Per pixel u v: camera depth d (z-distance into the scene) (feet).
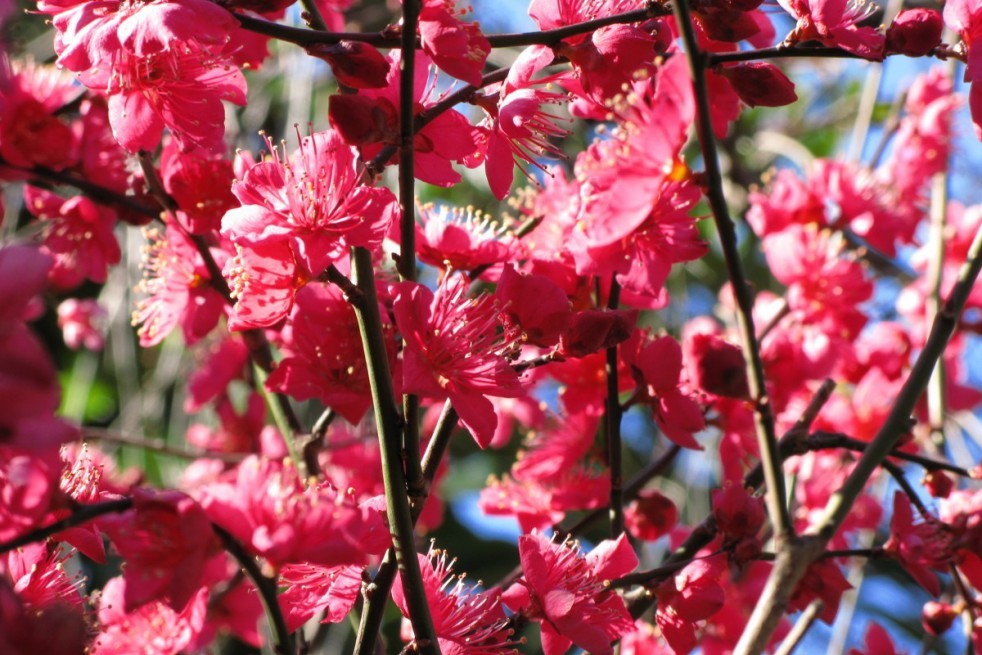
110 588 1.80
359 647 1.67
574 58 1.77
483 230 1.97
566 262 1.87
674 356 1.84
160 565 1.58
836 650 2.14
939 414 2.20
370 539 1.65
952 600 2.06
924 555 1.80
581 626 1.71
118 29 1.71
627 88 1.75
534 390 2.24
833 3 1.75
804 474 2.23
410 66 1.68
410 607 1.65
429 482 1.69
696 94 1.63
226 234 1.70
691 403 1.85
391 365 1.78
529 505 1.99
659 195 1.69
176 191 1.90
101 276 2.07
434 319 1.71
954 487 2.04
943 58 1.79
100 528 1.65
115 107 1.80
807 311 2.23
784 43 1.77
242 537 1.59
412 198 1.69
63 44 1.74
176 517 1.58
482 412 1.69
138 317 1.98
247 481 1.60
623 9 1.83
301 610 1.72
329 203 1.69
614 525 1.85
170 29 1.69
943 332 1.75
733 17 1.77
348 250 1.70
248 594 2.06
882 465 1.85
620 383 1.99
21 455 1.56
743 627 2.04
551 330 1.72
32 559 1.68
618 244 1.77
